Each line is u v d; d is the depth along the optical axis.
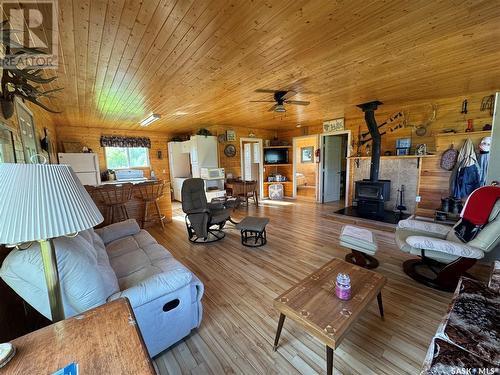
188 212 3.56
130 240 2.51
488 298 1.34
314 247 3.32
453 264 2.13
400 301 2.04
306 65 2.42
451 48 2.11
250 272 2.64
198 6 1.43
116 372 0.67
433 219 3.93
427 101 4.18
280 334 1.67
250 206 6.20
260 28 1.70
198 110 4.40
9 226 0.77
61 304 1.01
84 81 2.70
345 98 3.87
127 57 2.11
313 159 9.11
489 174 2.59
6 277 1.12
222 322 1.84
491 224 2.01
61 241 1.24
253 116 5.19
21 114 2.28
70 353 0.74
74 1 1.33
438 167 4.03
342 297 1.47
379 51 2.14
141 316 1.39
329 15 1.57
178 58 2.16
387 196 4.58
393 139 4.71
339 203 6.34
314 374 1.38
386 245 3.29
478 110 3.69
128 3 1.38
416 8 1.51
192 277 1.64
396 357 1.48
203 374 1.40
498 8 1.51
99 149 6.31
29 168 0.82
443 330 1.14
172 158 7.43
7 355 0.71
